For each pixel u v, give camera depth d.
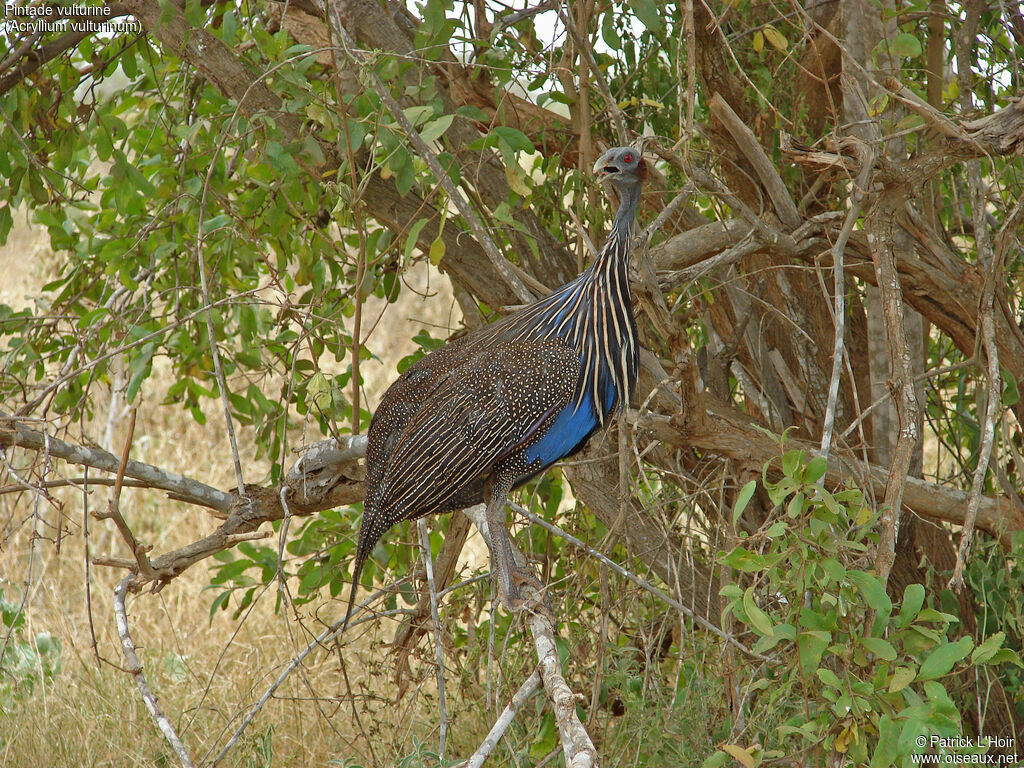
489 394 6.89
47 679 10.49
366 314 18.83
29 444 7.22
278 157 7.71
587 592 9.37
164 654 11.18
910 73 9.19
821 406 9.25
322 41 8.55
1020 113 6.73
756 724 7.09
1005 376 7.94
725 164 8.61
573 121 8.70
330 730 9.72
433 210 8.33
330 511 9.55
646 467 8.74
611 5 7.98
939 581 8.84
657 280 7.17
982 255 7.93
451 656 9.45
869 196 6.86
